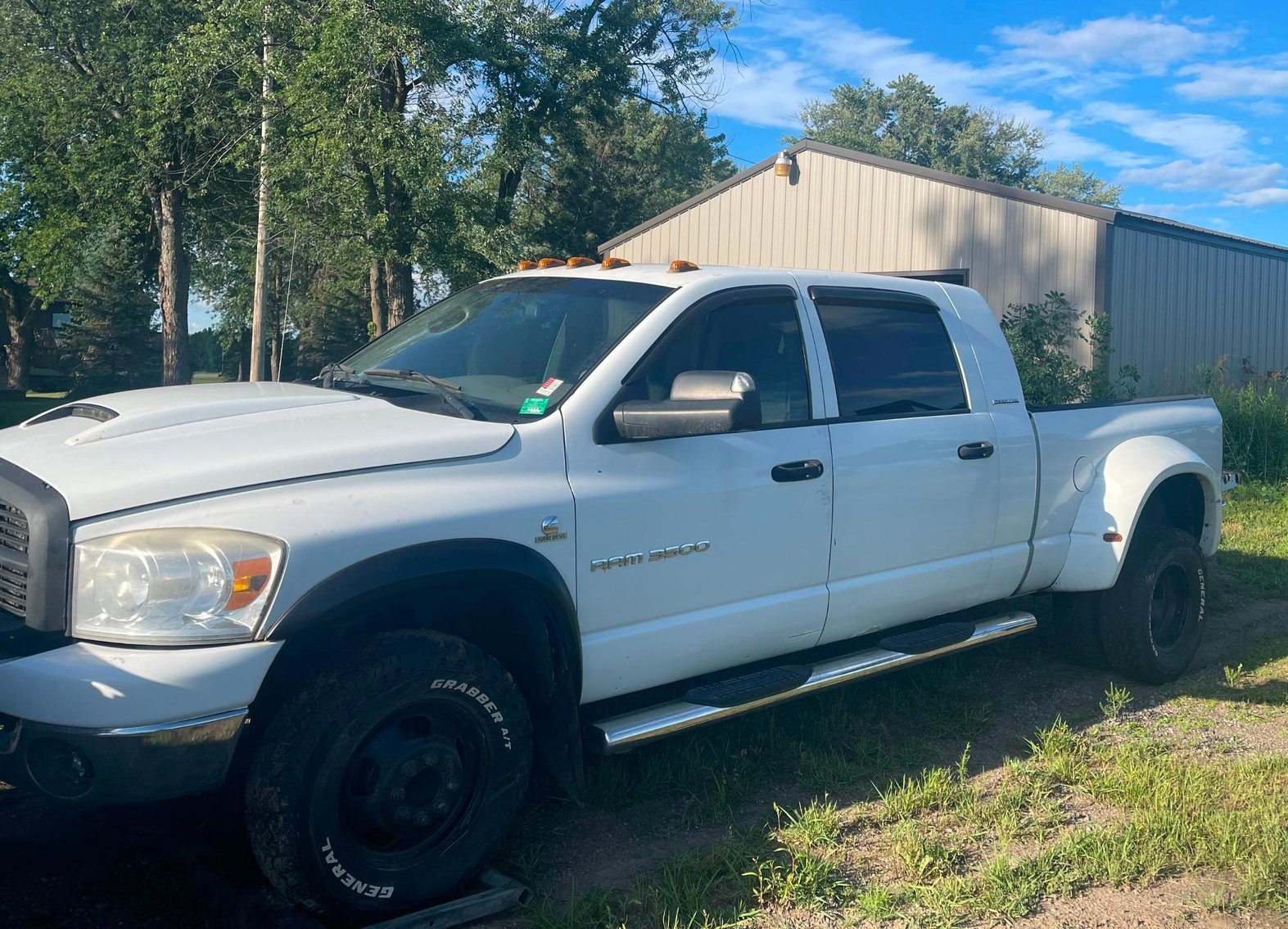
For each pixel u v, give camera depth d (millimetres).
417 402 3688
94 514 2793
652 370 3807
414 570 3000
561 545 3402
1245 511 10461
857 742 4586
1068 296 14906
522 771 3287
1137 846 3635
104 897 3188
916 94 68688
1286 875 3469
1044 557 5219
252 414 3402
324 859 2871
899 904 3283
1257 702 5379
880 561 4426
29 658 2707
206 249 35219
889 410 4523
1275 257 18531
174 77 21344
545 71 22234
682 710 3760
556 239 41438
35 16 29234
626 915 3170
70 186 29922
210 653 2717
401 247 20250
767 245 18406
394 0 18125
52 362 50406
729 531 3871
